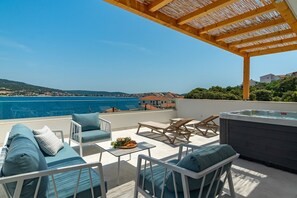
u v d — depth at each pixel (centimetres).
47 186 149
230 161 162
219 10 341
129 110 648
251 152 340
